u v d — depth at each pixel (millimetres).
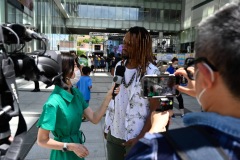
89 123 6289
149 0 36281
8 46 1322
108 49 35656
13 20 12039
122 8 36031
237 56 715
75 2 35094
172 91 1408
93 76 21922
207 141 736
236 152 713
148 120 1939
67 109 2137
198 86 844
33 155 4262
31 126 5832
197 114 806
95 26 35875
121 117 2217
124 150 2273
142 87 1428
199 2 28234
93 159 4234
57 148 2105
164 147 766
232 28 735
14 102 1228
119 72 2158
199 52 802
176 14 37062
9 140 1306
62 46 27547
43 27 20188
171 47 35875
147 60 2096
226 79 742
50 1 24000
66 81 2209
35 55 1410
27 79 1394
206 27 789
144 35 2090
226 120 739
